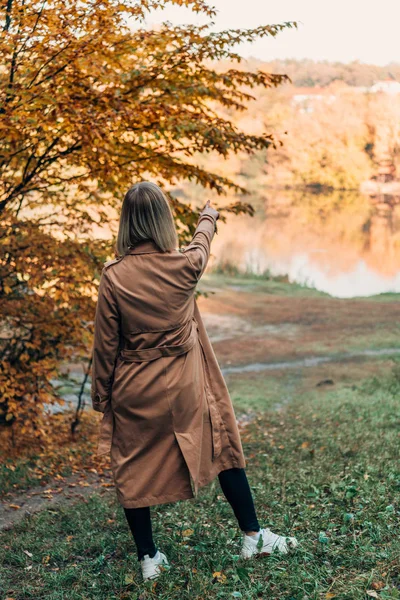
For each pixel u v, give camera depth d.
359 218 69.12
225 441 2.65
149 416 2.51
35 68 5.84
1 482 5.34
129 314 2.49
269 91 91.94
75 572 2.95
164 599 2.49
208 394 2.62
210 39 6.32
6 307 7.37
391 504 3.30
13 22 5.84
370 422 7.84
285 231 59.41
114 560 3.11
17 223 6.98
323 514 3.26
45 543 3.53
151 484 2.55
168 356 2.52
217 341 21.73
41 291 7.34
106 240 7.18
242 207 7.38
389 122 87.62
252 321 25.03
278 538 2.78
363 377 15.58
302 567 2.59
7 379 6.95
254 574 2.59
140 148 6.66
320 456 5.58
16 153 6.43
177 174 6.84
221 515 3.62
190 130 6.40
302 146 90.56
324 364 17.92
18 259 6.77
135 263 2.53
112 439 2.62
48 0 5.70
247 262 43.09
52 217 7.52
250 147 6.91
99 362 2.54
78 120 5.53
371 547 2.69
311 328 23.77
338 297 31.00
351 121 89.88
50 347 7.70
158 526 3.38
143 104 6.40
